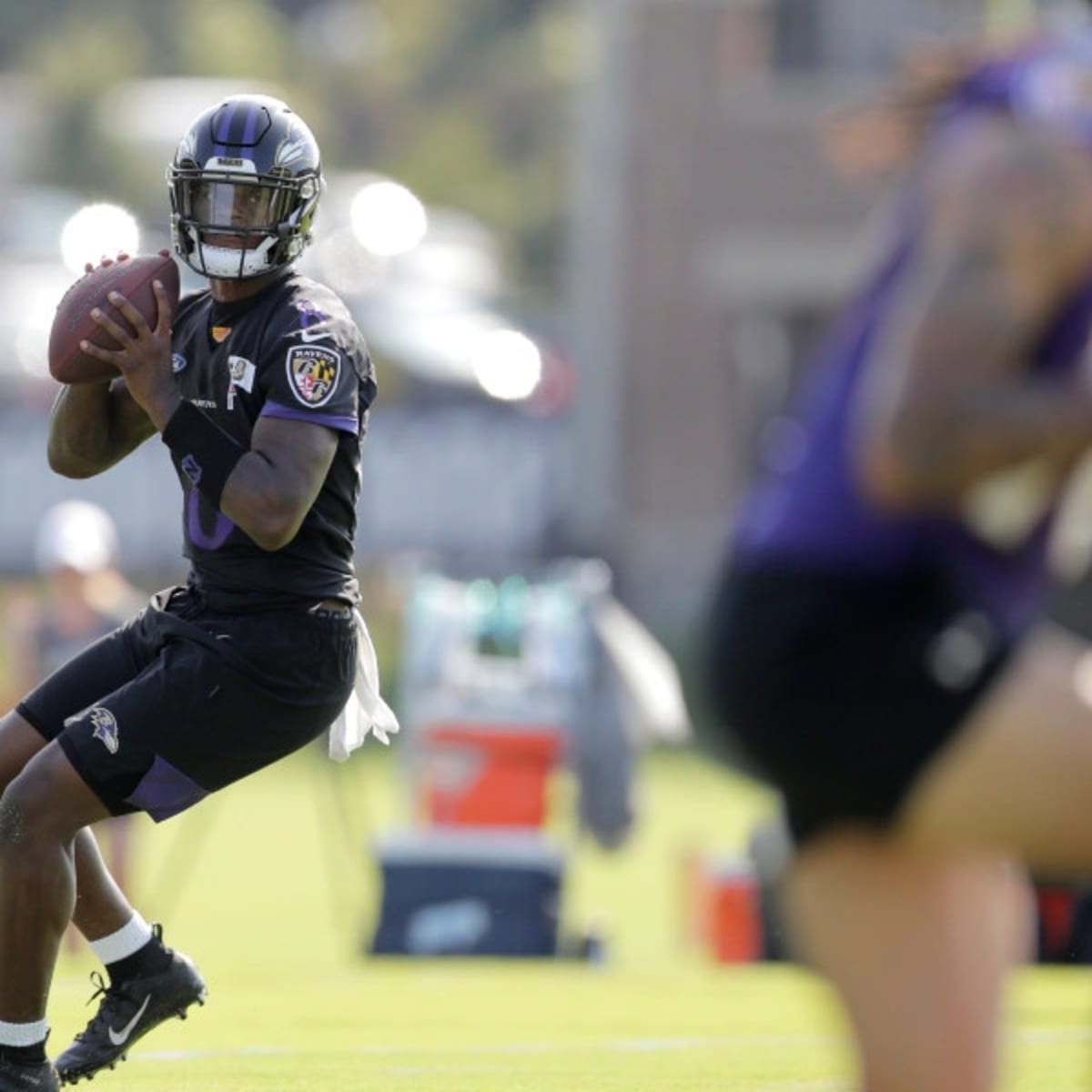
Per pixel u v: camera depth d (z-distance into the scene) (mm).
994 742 11984
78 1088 20812
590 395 107625
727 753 12961
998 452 11141
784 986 32312
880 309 12008
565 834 48125
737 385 105688
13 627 44625
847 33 107125
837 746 12078
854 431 11984
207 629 18406
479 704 44688
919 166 11828
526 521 109625
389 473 110375
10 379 115750
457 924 38594
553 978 33812
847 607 12031
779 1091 21109
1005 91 11492
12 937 17906
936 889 12516
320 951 41594
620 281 106188
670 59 105562
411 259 137250
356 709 19906
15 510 109000
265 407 18094
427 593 45688
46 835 17984
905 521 11891
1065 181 11086
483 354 65438
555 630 44844
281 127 18484
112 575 43281
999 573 11992
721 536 105438
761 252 105062
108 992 19594
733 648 12328
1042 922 33281
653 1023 27312
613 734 44688
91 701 19031
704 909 40562
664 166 105625
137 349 18203
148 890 51250
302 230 18609
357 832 62250
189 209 18422
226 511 17781
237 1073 22031
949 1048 12391
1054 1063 23344
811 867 12664
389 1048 24344
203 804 65688
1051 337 11312
